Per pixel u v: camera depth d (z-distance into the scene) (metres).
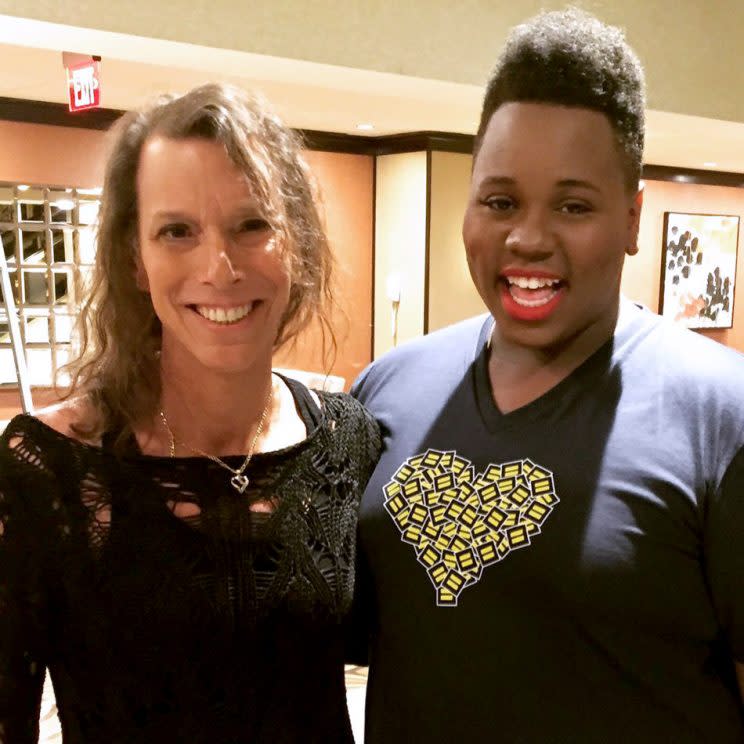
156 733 1.07
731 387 1.02
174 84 4.48
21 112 5.11
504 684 1.03
